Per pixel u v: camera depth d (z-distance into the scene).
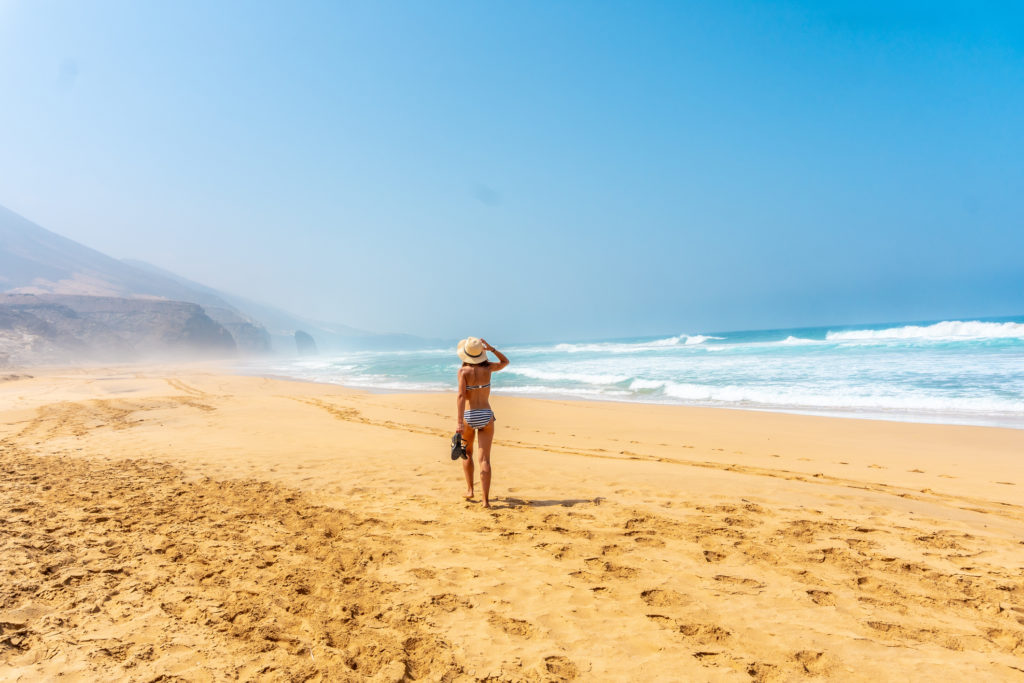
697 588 3.45
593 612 3.14
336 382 32.47
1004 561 3.87
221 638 2.84
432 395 19.75
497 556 4.02
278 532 4.61
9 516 5.04
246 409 15.77
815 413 14.14
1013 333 32.66
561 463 7.70
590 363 35.03
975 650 2.72
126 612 3.14
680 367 27.62
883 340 37.09
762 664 2.58
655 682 2.44
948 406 13.76
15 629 2.92
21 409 16.09
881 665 2.58
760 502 5.41
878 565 3.81
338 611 3.17
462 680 2.48
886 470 7.83
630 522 4.76
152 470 7.38
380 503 5.54
